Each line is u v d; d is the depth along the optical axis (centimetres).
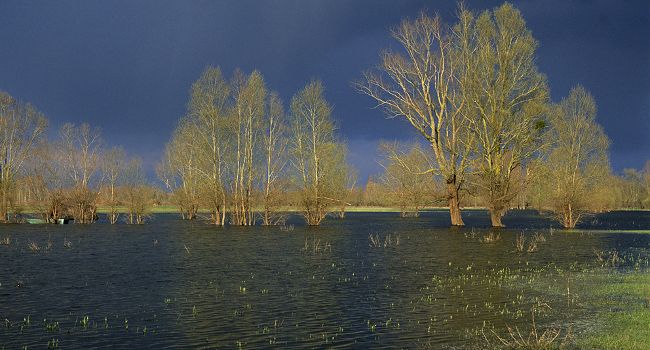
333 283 2481
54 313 1903
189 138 7525
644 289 2214
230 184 7012
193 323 1748
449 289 2297
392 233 5606
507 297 2103
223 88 6806
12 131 7662
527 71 5781
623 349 1380
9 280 2608
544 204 7000
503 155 5988
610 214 12162
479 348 1450
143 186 7919
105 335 1614
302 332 1634
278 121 6881
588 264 3048
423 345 1488
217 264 3173
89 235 5425
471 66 5831
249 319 1798
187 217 9362
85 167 8262
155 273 2822
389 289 2314
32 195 7694
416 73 5991
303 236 5294
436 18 5891
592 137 6844
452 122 6062
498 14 5778
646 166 15500
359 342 1525
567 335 1480
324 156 7069
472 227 6469
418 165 6369
